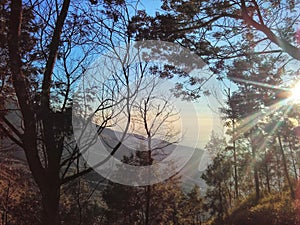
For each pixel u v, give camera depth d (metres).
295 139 27.11
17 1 5.32
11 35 5.28
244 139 28.67
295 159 33.56
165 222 23.22
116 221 17.92
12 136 5.51
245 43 9.72
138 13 7.32
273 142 29.84
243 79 10.27
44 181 5.41
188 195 28.80
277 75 10.59
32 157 5.32
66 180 5.82
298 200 22.44
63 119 5.96
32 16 6.16
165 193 19.12
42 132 5.62
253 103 13.72
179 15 9.12
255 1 8.47
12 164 8.45
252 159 31.25
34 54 5.99
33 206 9.02
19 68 5.25
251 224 23.42
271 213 21.92
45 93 5.55
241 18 8.95
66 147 5.96
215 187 33.12
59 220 5.47
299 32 9.36
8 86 5.88
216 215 36.16
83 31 6.56
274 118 21.69
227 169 30.66
